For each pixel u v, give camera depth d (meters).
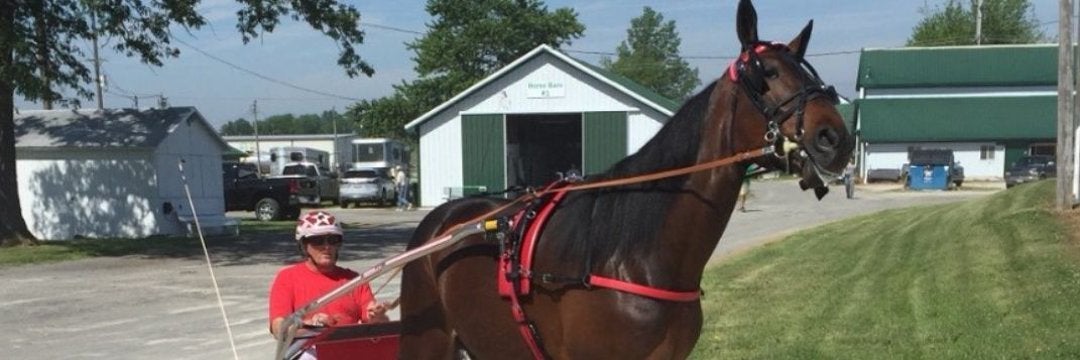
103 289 13.38
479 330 4.21
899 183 51.88
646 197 3.67
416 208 35.91
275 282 5.39
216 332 9.82
